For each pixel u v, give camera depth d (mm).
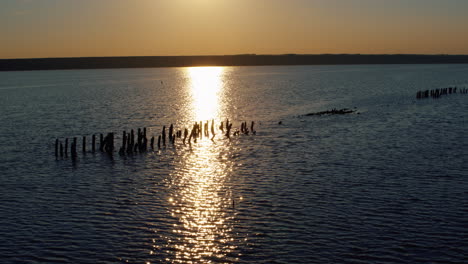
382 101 96812
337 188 32938
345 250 23031
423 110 77250
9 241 24547
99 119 72938
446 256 22266
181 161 42562
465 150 44469
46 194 32812
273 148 47750
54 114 79875
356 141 50312
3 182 36125
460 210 27969
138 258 22672
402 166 38781
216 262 22234
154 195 32188
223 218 27500
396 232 24969
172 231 25719
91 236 25109
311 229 25594
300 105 93750
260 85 169000
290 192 32219
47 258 22656
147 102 103125
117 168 40188
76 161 42938
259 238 24625
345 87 149500
